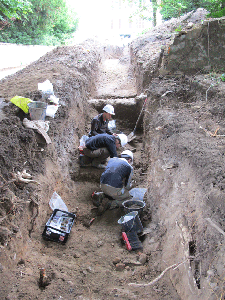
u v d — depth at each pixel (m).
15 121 3.62
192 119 3.98
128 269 2.85
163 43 8.06
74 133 5.55
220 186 2.17
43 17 17.42
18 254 2.63
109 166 4.18
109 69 9.87
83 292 2.44
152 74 6.60
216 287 1.70
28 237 3.01
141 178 4.92
